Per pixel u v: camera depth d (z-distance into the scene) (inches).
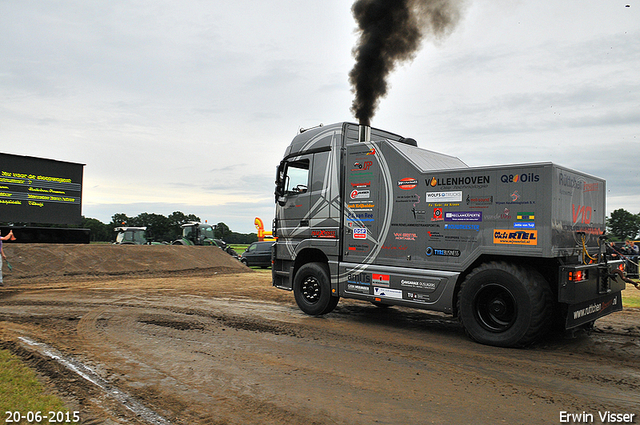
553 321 251.9
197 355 215.0
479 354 221.9
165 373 186.2
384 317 327.9
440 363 206.2
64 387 165.2
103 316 314.5
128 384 171.3
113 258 666.2
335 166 323.6
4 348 221.5
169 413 143.9
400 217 280.2
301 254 350.6
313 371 192.4
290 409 148.9
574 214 243.9
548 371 194.2
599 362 208.5
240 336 257.8
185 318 310.8
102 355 211.5
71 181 733.9
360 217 303.9
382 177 291.7
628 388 173.0
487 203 241.0
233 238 3855.8
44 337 247.4
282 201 363.6
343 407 151.3
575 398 161.8
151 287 493.4
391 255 284.4
